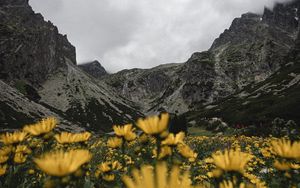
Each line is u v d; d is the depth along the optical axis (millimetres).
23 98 145125
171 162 3516
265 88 138625
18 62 180375
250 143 17844
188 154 4418
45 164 1663
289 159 2979
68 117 170375
